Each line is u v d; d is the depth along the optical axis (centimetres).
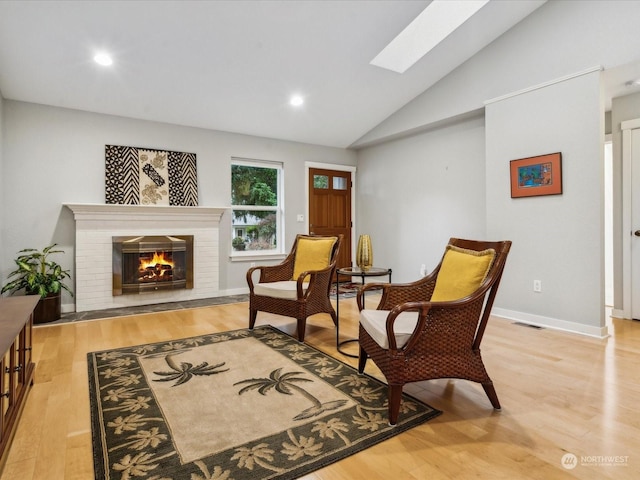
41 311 354
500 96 376
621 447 151
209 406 187
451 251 223
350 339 304
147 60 345
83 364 246
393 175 555
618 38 295
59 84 362
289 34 336
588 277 314
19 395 181
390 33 351
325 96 450
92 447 152
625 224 369
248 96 429
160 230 452
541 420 173
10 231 377
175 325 348
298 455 146
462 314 178
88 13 283
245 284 527
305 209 578
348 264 621
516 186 362
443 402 192
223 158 506
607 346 283
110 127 429
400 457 145
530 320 353
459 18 359
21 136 382
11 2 265
